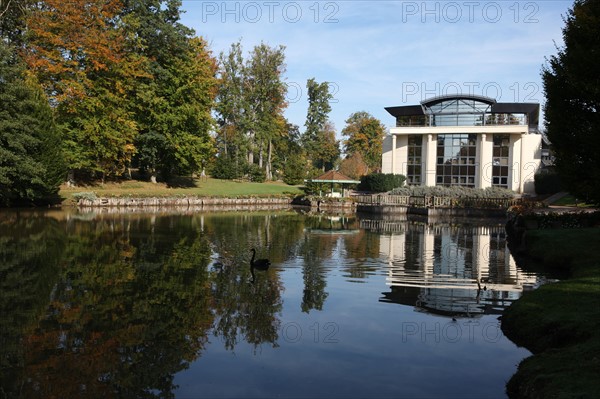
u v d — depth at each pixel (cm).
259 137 7419
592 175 1474
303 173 7706
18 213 3384
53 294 1222
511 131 5575
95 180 5156
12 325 974
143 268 1577
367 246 2214
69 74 4281
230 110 7319
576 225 2302
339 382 731
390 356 837
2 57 3216
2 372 750
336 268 1650
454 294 1277
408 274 1550
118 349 858
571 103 1545
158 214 3847
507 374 762
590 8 1478
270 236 2531
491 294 1273
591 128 1473
